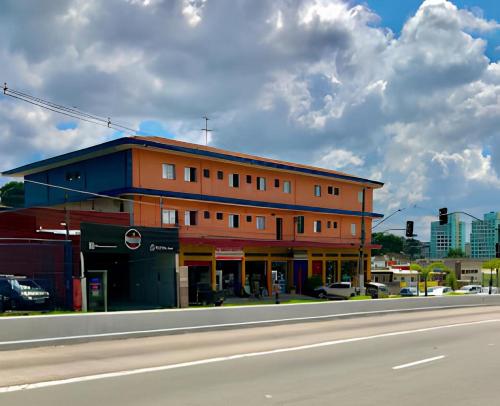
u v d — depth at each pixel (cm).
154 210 3566
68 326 1392
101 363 1120
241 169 4178
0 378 952
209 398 822
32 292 2180
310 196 4762
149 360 1170
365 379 992
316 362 1185
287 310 2111
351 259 5122
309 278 4556
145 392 855
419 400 835
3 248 2442
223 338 1606
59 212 3089
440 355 1316
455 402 827
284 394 858
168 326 1644
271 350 1369
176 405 774
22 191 7250
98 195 3247
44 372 1011
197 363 1144
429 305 3089
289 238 4550
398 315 2688
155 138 3762
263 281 4300
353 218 5228
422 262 9325
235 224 4125
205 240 3594
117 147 3469
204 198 3831
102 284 2508
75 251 2797
